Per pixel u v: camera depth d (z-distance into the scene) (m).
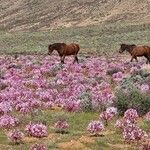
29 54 85.50
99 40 129.38
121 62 49.75
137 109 20.81
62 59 47.34
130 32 147.25
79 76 34.66
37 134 17.00
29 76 37.38
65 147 15.51
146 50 46.56
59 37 151.62
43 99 24.77
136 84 27.36
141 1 198.62
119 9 197.38
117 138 16.81
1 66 45.94
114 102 21.58
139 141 16.02
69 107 22.09
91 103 22.25
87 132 17.72
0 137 17.28
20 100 23.73
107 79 34.47
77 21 195.25
